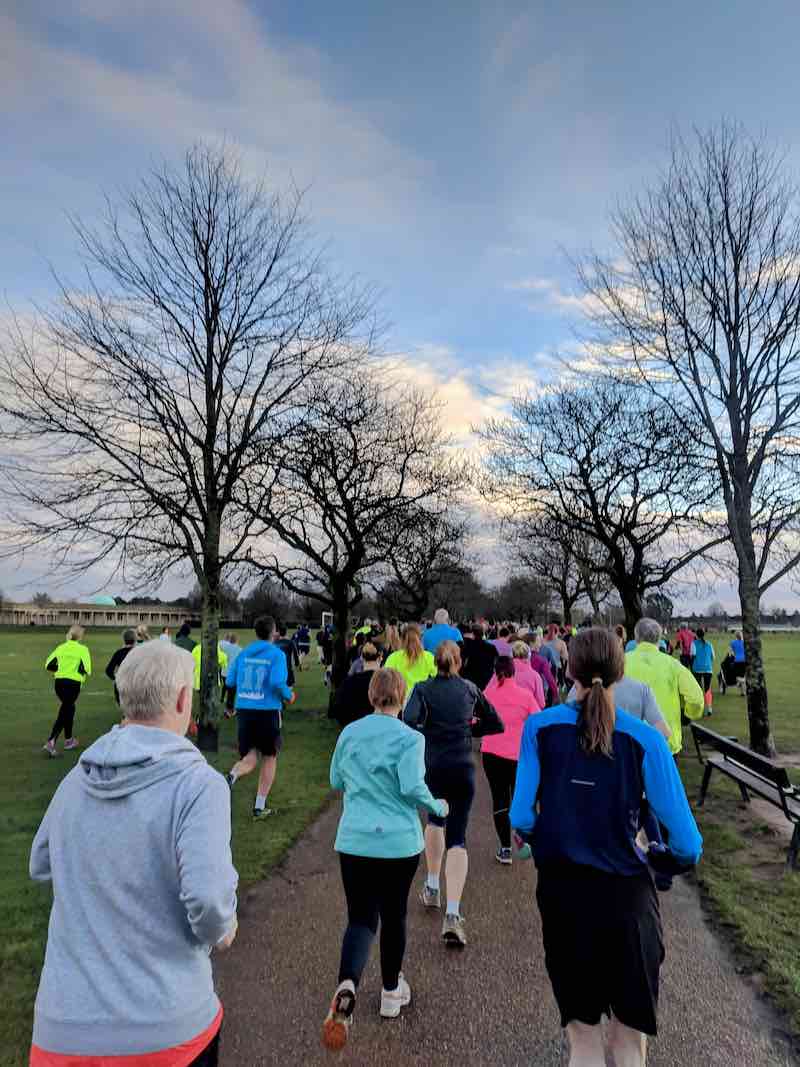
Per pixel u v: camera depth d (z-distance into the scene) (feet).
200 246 35.32
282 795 28.32
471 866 20.67
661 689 19.15
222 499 36.17
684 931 15.83
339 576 48.73
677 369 36.94
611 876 8.39
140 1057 5.63
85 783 6.28
